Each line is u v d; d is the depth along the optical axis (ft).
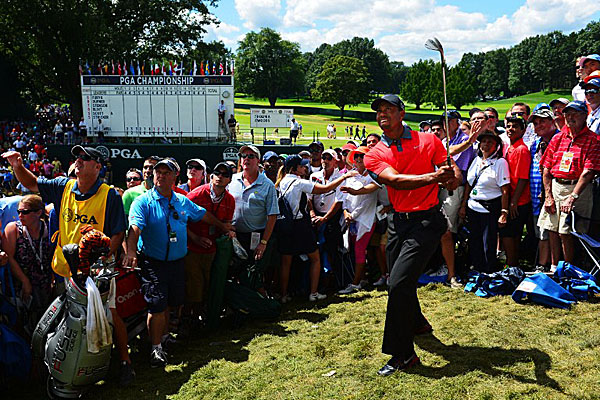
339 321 16.58
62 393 12.26
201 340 16.34
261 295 17.57
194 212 15.55
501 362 12.17
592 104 18.15
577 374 11.28
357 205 19.76
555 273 16.33
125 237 15.34
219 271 16.63
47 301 15.35
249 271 17.95
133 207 14.38
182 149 78.95
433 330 14.52
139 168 79.30
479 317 15.14
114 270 12.73
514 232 18.62
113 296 12.71
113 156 78.89
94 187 13.48
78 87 110.32
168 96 84.94
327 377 12.44
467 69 388.57
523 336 13.48
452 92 357.61
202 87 84.79
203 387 12.69
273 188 18.29
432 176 10.78
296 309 18.69
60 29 100.22
